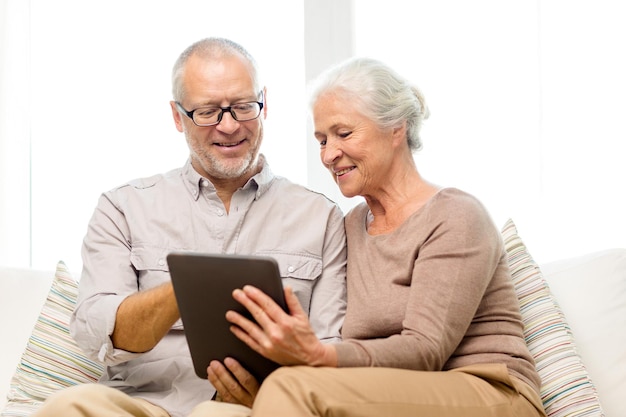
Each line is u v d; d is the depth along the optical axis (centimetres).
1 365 236
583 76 296
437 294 186
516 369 192
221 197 230
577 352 221
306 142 304
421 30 301
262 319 166
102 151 310
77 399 164
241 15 309
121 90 310
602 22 296
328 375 160
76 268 308
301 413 152
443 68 299
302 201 232
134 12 311
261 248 226
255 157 226
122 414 165
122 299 204
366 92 206
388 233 209
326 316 219
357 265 214
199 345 181
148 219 225
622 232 293
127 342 203
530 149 295
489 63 298
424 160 297
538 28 296
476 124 297
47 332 234
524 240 293
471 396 173
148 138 309
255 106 220
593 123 295
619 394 220
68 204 309
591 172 294
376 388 161
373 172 208
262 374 180
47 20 313
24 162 310
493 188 296
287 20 308
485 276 191
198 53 222
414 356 177
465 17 299
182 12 310
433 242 194
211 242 224
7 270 251
